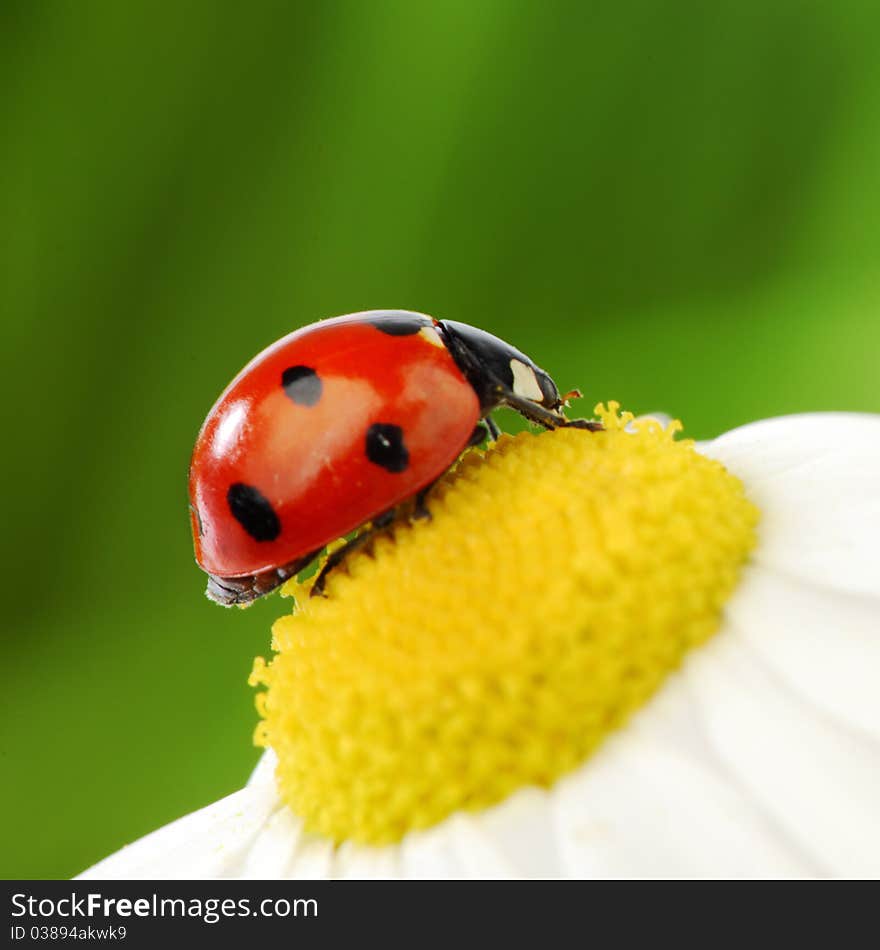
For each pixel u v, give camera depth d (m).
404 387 0.07
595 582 0.07
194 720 0.10
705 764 0.07
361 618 0.07
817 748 0.07
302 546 0.08
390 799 0.07
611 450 0.07
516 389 0.08
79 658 0.10
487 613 0.07
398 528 0.07
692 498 0.07
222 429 0.08
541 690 0.07
